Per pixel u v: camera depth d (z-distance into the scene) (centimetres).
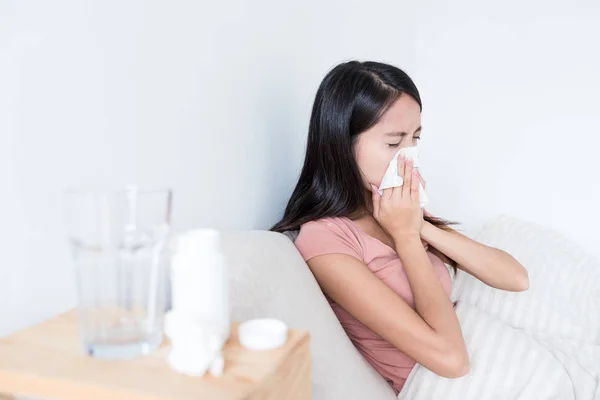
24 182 65
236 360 53
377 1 189
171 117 92
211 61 103
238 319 73
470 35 208
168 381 48
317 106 119
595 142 196
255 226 124
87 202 54
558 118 200
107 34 77
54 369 50
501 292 140
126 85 81
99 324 54
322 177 118
